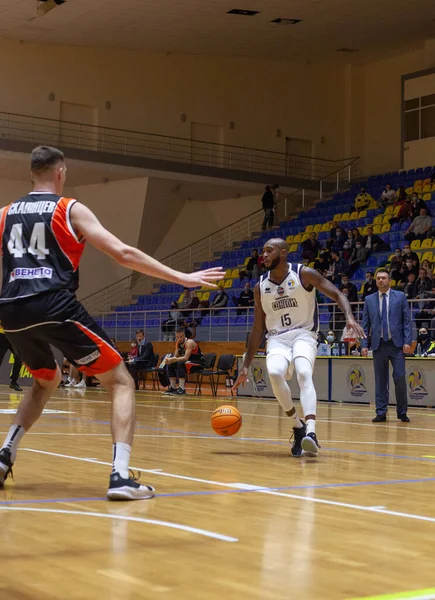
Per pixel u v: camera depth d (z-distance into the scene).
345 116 29.50
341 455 6.36
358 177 29.09
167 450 6.50
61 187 4.50
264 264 6.37
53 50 24.98
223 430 6.56
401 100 27.22
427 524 3.58
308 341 6.38
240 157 28.00
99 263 27.11
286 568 2.73
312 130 29.17
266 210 26.25
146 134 26.44
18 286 4.17
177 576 2.60
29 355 4.39
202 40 24.47
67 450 6.35
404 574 2.67
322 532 3.36
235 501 4.09
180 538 3.19
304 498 4.23
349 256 21.44
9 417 9.95
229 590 2.45
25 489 4.39
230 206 28.05
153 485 4.60
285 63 28.77
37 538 3.14
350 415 11.58
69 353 4.23
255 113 28.30
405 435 8.34
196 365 17.33
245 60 28.12
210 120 27.52
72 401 13.55
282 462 5.82
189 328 21.06
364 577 2.62
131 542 3.09
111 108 25.88
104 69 25.77
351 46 26.52
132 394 4.32
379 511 3.88
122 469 4.14
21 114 24.55
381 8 21.89
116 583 2.50
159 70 26.66
